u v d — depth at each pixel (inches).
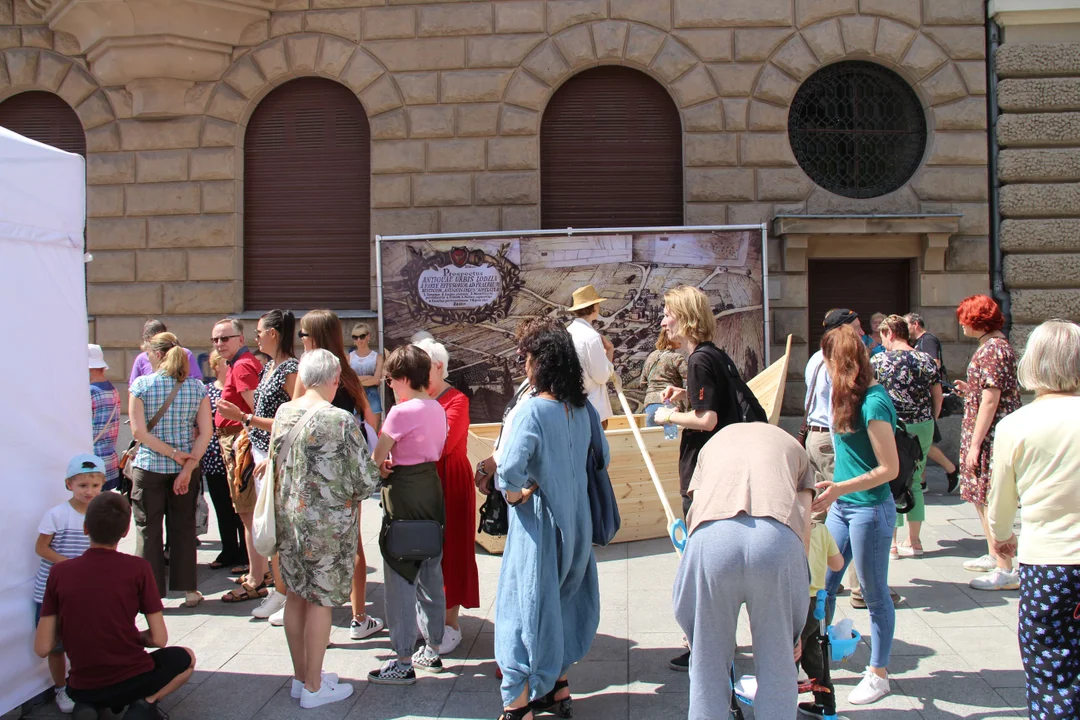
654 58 404.5
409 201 409.1
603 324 366.3
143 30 395.2
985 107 402.9
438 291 373.1
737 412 165.0
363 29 410.9
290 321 217.9
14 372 162.6
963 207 401.1
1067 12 395.5
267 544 164.1
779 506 127.3
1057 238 395.9
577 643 158.6
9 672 159.9
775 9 401.7
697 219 402.0
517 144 406.0
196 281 416.2
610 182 414.9
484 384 372.2
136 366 315.3
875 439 152.4
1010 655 180.1
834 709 150.0
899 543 264.4
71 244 177.6
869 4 401.4
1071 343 128.8
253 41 414.6
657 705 162.2
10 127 431.5
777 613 124.3
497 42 406.3
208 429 225.6
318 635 164.6
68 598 148.8
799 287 397.1
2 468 159.8
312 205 423.2
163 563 222.4
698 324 169.5
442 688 172.7
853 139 412.2
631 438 273.3
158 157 416.8
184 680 157.1
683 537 160.2
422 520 173.6
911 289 409.1
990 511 136.0
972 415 225.0
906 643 187.9
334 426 163.8
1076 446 125.3
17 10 421.4
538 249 368.8
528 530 150.1
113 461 253.0
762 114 401.7
